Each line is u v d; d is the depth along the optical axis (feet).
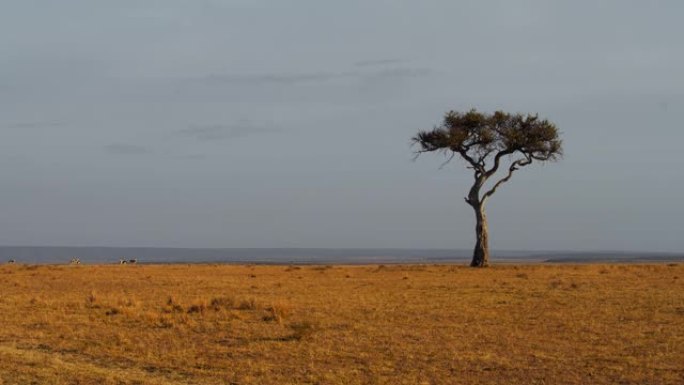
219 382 49.62
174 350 60.90
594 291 111.24
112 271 169.37
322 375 51.55
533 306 91.09
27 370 51.24
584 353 60.08
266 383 49.26
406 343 64.54
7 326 72.90
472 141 195.42
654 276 148.56
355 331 71.20
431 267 194.49
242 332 70.49
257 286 124.98
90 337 67.00
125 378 49.80
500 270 177.37
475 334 69.26
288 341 65.72
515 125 194.59
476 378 51.21
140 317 79.97
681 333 69.87
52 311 84.38
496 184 199.82
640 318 79.92
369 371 53.26
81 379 48.96
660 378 51.39
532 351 60.90
